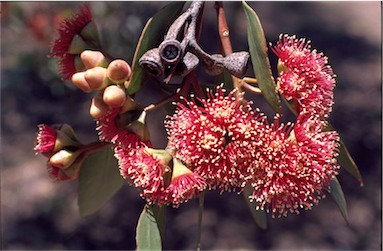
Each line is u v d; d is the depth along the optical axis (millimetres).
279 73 306
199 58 289
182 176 292
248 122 290
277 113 293
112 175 354
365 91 1216
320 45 1353
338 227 921
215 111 291
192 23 288
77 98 1133
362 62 1302
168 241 889
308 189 302
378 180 1016
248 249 872
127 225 914
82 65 317
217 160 289
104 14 778
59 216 922
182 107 296
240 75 286
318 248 876
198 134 290
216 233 895
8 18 695
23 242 871
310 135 299
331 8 1541
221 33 311
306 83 303
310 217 933
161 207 312
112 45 814
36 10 689
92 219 921
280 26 1390
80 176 353
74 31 321
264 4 1483
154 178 291
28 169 1004
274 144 292
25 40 1015
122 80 294
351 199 977
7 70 1060
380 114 1143
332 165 307
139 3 865
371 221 934
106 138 301
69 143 329
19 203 940
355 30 1437
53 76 804
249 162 291
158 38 302
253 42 291
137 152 295
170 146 298
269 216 922
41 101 1130
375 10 1551
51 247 869
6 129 1077
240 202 949
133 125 299
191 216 925
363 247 886
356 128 1116
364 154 1068
